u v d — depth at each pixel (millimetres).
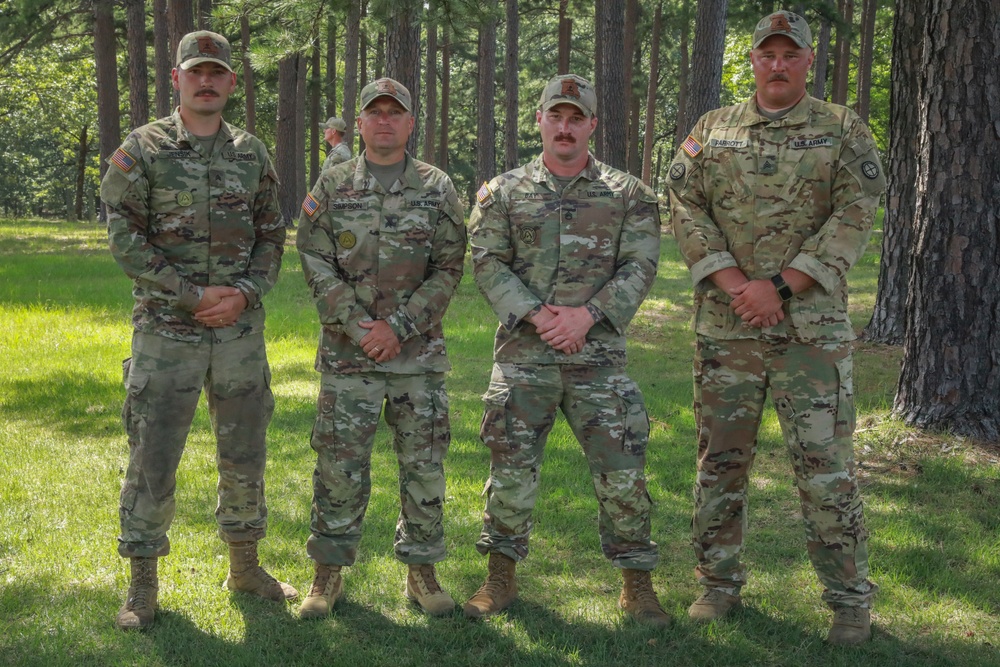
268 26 11414
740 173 3391
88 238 19844
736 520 3570
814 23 21094
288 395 7004
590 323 3418
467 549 4219
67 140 41438
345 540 3568
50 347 8508
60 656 3174
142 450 3479
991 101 5234
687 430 6180
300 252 3596
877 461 5227
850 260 3277
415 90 11211
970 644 3344
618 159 15867
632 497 3477
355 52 16844
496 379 3564
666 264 15797
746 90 29500
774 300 3299
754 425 3496
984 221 5336
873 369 7516
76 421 6195
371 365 3486
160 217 3451
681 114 25453
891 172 8398
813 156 3309
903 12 7930
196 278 3498
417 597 3631
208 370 3580
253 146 3615
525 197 3516
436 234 3586
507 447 3516
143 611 3439
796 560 4090
